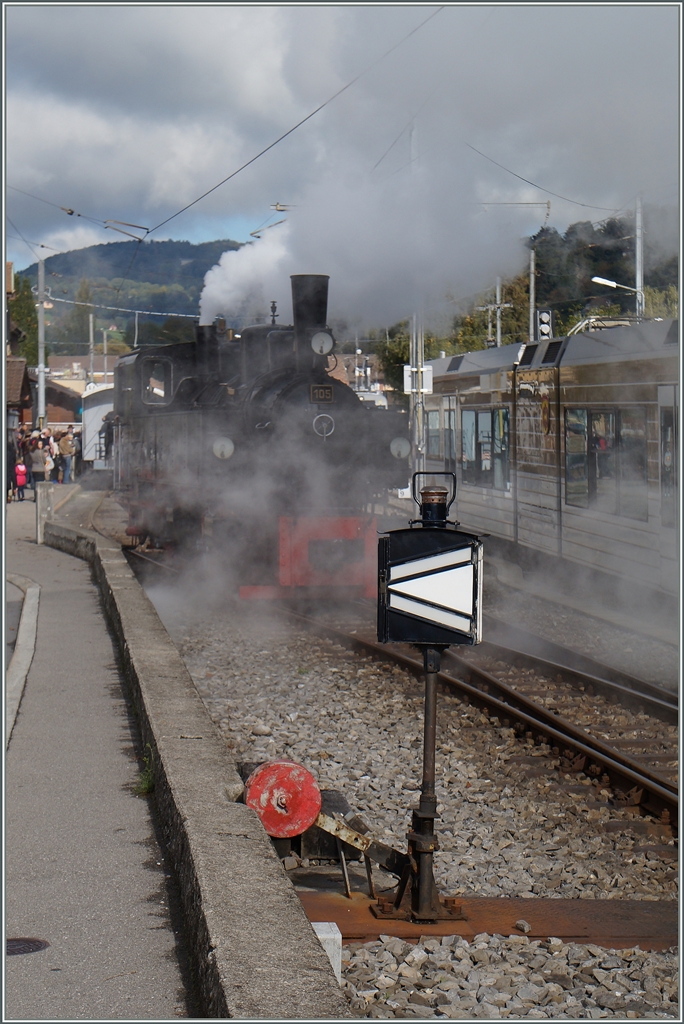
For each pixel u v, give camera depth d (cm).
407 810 626
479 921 462
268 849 414
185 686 694
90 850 482
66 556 1795
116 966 370
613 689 880
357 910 472
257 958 324
